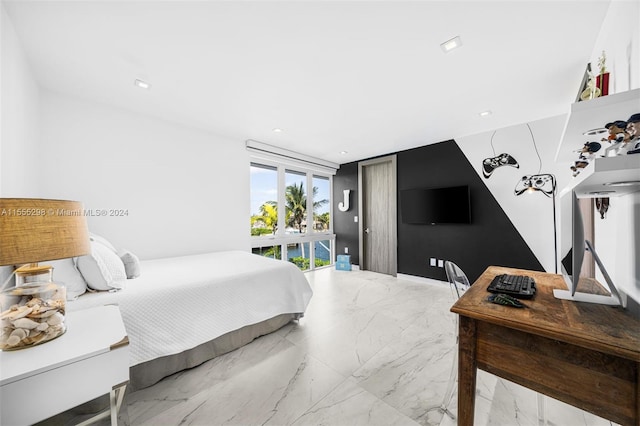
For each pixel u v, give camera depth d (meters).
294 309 2.49
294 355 2.01
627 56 1.26
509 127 3.34
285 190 4.73
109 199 2.71
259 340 2.25
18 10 1.43
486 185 3.56
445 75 2.12
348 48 1.77
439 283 4.03
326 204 5.64
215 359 1.95
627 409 0.78
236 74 2.10
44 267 1.19
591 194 1.33
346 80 2.19
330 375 1.75
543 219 3.13
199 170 3.43
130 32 1.61
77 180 2.52
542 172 3.12
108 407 1.41
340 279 4.43
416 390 1.60
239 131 3.51
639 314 1.04
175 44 1.73
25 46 1.74
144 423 1.35
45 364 0.88
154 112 2.87
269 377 1.74
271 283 2.36
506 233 3.40
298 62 1.93
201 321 1.84
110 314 1.33
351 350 2.08
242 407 1.47
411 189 4.25
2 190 1.48
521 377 0.97
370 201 5.17
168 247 3.13
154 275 2.10
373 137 3.77
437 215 3.94
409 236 4.39
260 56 1.86
